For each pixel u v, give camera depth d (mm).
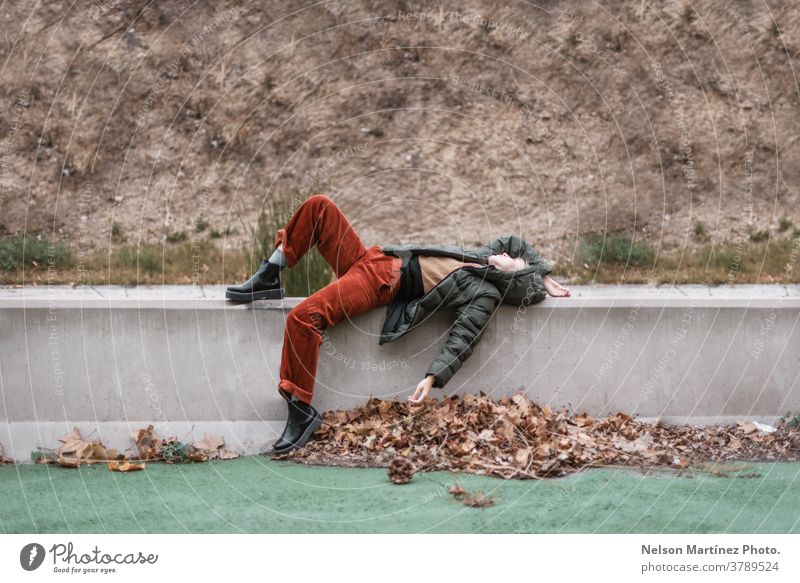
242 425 4527
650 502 3566
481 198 9305
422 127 9547
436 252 4625
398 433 4352
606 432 4484
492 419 4387
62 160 9086
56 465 4285
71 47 9516
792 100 9719
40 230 8711
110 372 4508
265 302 4609
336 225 4613
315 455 4285
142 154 9195
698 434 4531
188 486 3855
